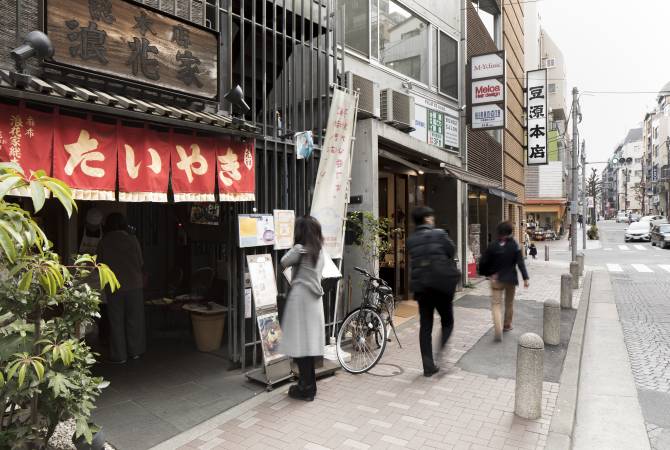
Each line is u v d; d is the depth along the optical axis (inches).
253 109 211.6
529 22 1261.1
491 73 464.8
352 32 342.6
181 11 191.6
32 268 96.0
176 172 178.5
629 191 3927.2
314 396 180.1
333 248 241.6
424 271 202.8
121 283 219.5
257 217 207.8
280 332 204.8
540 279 567.8
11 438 108.0
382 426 156.6
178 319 279.1
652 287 520.4
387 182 388.8
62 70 150.4
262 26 215.8
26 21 146.8
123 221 226.2
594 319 352.5
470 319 328.8
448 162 423.8
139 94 173.8
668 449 150.6
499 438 148.2
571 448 149.9
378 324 216.4
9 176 85.5
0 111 133.5
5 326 107.3
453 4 483.5
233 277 211.5
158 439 147.2
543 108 666.8
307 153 233.5
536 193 1491.1
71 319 119.5
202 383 195.8
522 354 163.5
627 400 191.6
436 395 184.1
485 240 673.6
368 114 281.0
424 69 432.8
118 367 215.6
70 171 148.1
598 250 1130.0
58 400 110.2
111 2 160.4
